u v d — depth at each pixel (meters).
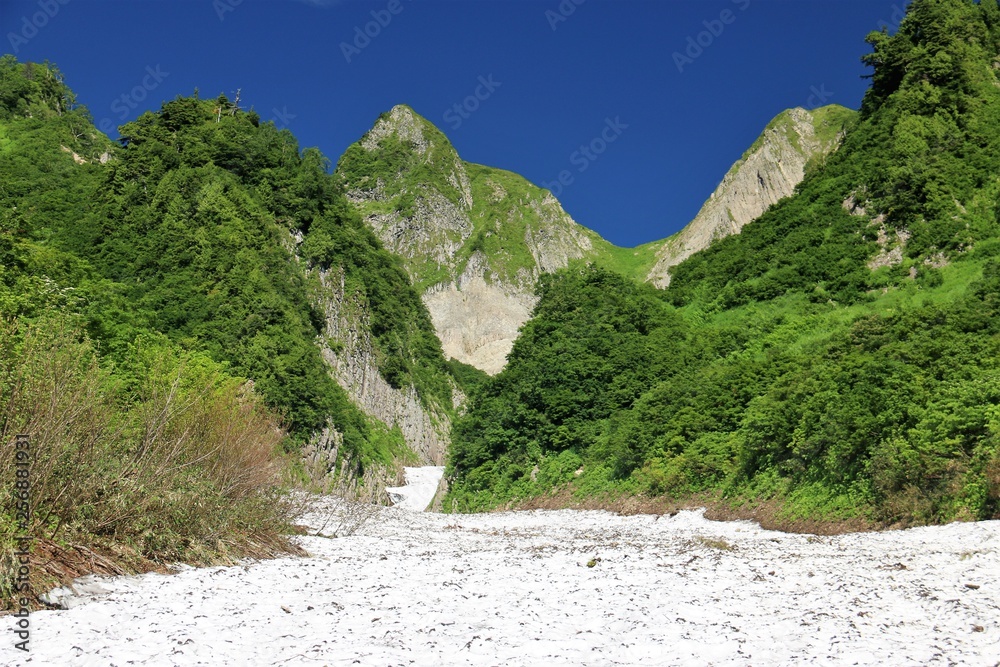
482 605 13.75
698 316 68.75
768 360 50.03
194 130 108.00
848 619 12.73
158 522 17.28
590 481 50.31
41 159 108.88
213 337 74.69
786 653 10.77
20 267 43.06
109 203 94.19
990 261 56.84
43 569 13.48
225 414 23.23
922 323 45.84
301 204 111.19
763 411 41.78
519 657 10.45
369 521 35.06
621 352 59.06
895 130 76.56
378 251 135.62
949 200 67.06
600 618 12.77
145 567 15.95
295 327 86.31
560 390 56.69
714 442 44.03
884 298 61.47
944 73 79.31
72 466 15.57
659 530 35.19
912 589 15.27
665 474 44.16
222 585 15.13
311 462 64.88
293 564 18.66
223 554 18.53
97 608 12.46
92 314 40.94
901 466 30.91
